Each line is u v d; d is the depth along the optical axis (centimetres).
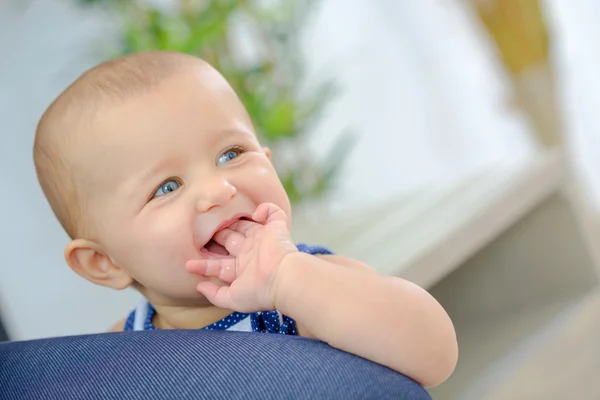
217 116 75
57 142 78
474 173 174
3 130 179
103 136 74
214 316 80
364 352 60
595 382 132
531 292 167
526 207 152
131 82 76
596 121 204
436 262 130
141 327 87
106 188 74
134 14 167
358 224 164
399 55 235
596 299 156
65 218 82
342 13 229
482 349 152
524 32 175
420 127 239
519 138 229
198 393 48
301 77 181
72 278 188
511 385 136
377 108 235
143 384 50
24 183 182
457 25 226
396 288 63
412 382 54
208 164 73
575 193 165
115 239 75
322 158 224
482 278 171
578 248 161
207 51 168
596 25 199
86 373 52
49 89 186
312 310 61
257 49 194
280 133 168
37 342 59
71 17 189
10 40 181
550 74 179
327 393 48
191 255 71
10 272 179
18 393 52
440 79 234
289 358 51
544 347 145
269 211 70
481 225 141
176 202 72
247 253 67
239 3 171
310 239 160
